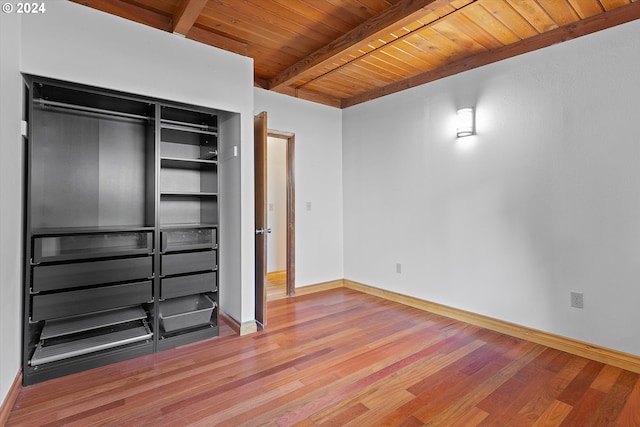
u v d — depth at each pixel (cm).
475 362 229
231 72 275
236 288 289
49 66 199
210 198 293
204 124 304
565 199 247
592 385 200
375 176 399
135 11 233
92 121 260
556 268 252
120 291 232
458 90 315
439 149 331
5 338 169
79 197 255
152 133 254
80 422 167
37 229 213
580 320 240
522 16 236
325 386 200
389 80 368
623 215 221
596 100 232
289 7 232
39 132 238
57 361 212
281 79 348
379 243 395
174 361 232
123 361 231
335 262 437
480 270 298
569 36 244
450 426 164
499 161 285
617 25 223
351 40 262
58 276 210
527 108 267
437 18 239
